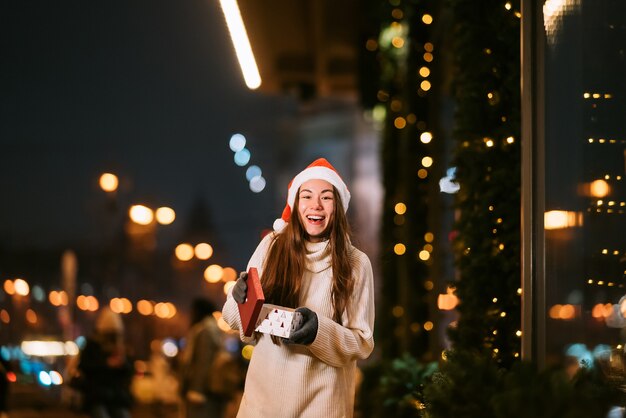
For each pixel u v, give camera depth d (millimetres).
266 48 15406
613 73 5348
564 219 5379
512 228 5973
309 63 16891
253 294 4273
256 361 4535
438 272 11148
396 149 13211
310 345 4309
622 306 5176
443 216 11203
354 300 4527
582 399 4070
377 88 15555
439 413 4461
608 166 5340
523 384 4258
